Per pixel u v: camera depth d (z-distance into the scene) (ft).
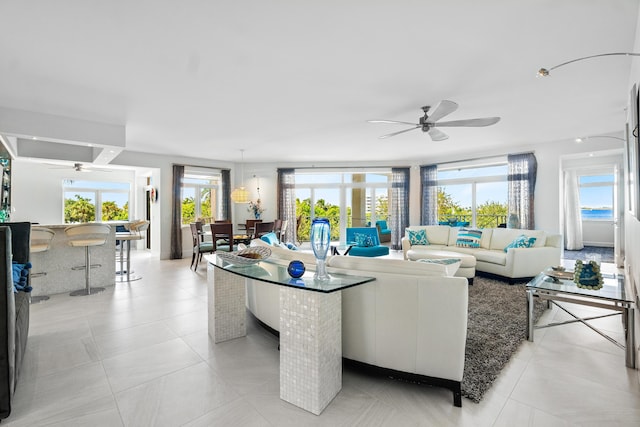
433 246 18.70
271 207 26.71
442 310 5.85
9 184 16.97
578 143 18.02
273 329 8.82
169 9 6.28
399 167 25.67
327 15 6.53
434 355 5.92
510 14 6.53
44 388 6.32
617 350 7.91
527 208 19.79
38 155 16.84
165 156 22.75
